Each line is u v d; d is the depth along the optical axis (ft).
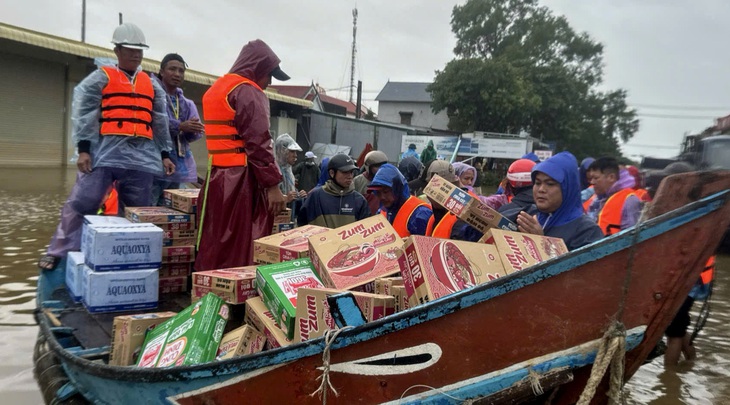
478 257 8.02
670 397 12.80
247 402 7.41
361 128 82.02
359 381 7.14
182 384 7.54
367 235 9.77
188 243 13.12
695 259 6.73
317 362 7.14
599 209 18.25
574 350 6.87
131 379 7.81
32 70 51.93
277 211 12.12
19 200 36.35
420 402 7.06
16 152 51.70
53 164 55.11
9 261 21.89
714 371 14.46
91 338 9.95
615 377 6.79
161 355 8.45
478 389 6.94
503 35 113.70
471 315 6.86
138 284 11.27
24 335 14.71
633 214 14.90
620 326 6.68
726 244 30.14
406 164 22.08
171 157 18.43
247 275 9.82
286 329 8.08
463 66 98.84
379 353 7.04
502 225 9.39
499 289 6.74
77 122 14.46
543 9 111.65
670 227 6.65
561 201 9.79
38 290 12.78
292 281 8.95
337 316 7.08
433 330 6.92
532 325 6.85
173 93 18.99
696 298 14.42
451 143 81.05
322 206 16.02
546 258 8.35
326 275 8.89
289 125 77.56
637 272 6.75
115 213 16.42
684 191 6.95
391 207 14.52
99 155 14.64
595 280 6.75
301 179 29.37
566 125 96.02
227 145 12.05
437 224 12.01
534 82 99.71
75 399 9.59
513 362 6.92
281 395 7.31
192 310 8.87
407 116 152.15
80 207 14.52
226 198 11.91
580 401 6.55
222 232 12.02
